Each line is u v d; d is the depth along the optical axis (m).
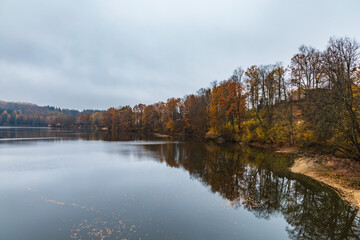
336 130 16.89
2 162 24.91
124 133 97.38
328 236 9.55
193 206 12.45
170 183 17.08
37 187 15.63
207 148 39.84
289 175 19.80
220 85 59.72
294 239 9.12
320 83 18.83
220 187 16.19
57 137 66.69
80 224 9.95
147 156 30.48
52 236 8.85
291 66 36.06
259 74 44.44
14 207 11.95
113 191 14.92
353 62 17.28
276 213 11.83
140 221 10.37
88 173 20.12
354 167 18.27
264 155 31.03
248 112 46.31
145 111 113.56
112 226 9.78
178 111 92.56
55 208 11.84
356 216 11.41
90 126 179.38
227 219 10.88
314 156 19.92
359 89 16.91
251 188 16.08
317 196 14.38
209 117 67.50
